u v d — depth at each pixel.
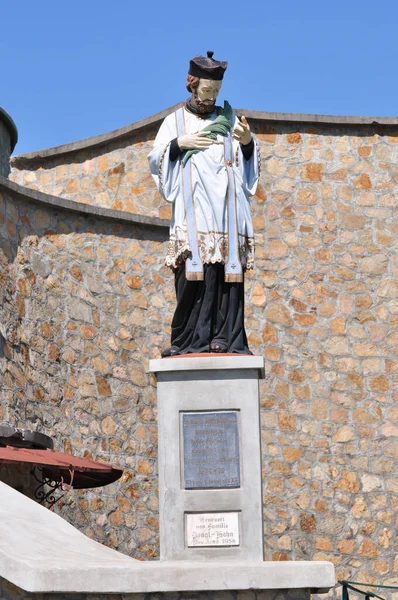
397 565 16.61
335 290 17.73
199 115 10.49
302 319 17.59
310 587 8.55
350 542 16.66
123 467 16.03
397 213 18.06
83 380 15.95
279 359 17.39
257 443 9.36
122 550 15.66
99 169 18.64
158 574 8.48
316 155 18.20
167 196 10.19
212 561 9.08
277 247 17.86
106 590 8.40
